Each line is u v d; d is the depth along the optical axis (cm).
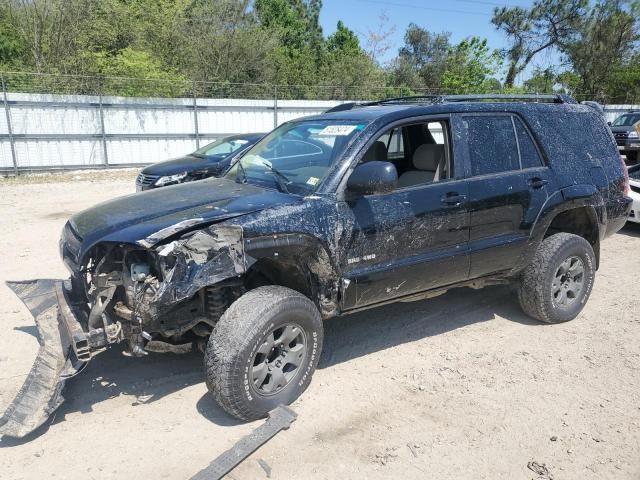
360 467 311
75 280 390
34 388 331
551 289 490
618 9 3769
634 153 1934
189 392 387
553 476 305
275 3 3928
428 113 425
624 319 525
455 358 445
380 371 423
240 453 314
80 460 314
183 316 347
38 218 995
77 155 1819
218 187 415
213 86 2128
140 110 1886
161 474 304
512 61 4194
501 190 445
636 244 821
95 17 2464
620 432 345
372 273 388
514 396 386
